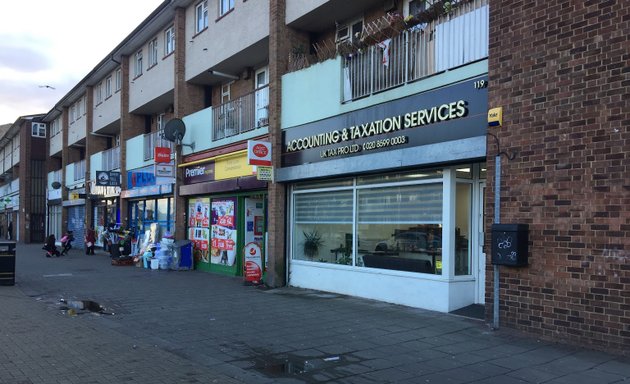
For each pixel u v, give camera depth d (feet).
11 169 162.71
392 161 30.30
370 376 17.99
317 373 18.40
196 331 25.35
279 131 41.24
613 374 17.52
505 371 18.15
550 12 22.38
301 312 29.71
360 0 37.32
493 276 24.34
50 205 125.08
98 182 74.79
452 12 27.86
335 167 34.73
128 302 34.55
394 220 32.35
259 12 45.52
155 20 63.57
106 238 82.64
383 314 28.40
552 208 21.95
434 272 29.45
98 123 90.68
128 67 76.95
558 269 21.62
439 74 28.45
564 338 21.33
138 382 17.31
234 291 39.06
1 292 39.60
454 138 27.40
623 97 19.89
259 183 43.91
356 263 35.06
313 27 42.34
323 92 37.09
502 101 24.13
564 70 21.79
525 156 23.06
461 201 29.19
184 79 58.90
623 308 19.53
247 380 17.67
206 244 54.85
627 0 19.92
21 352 21.26
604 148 20.36
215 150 52.47
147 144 69.26
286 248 41.34
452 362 19.38
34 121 132.67
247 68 52.65
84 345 22.58
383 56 32.19
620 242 19.74
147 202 69.82
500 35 24.38
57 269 57.52
